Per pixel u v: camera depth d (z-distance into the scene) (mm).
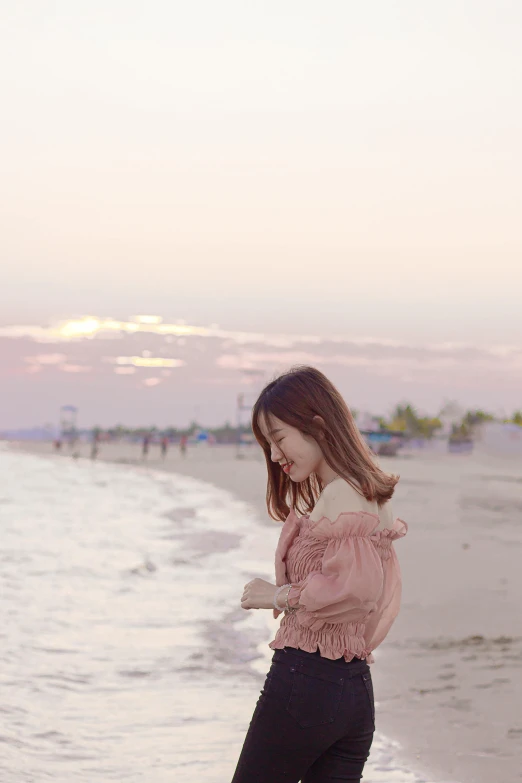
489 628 8000
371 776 4426
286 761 2625
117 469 62062
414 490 32812
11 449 133000
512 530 17312
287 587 2672
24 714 5211
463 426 83625
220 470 59500
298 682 2594
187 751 4738
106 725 5109
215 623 8031
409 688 6070
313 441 2711
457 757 4715
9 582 9953
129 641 7262
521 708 5590
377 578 2551
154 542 14734
